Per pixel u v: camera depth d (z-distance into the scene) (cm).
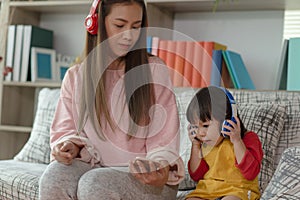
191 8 276
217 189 174
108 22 157
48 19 326
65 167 157
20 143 319
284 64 244
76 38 319
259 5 260
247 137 178
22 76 301
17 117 315
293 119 206
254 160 171
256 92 222
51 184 153
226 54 246
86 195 148
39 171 208
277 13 269
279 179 160
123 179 154
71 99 175
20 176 196
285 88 246
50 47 317
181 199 181
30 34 301
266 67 270
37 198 185
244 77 253
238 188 172
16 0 317
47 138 240
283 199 153
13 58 303
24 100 319
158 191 161
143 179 152
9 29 305
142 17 158
